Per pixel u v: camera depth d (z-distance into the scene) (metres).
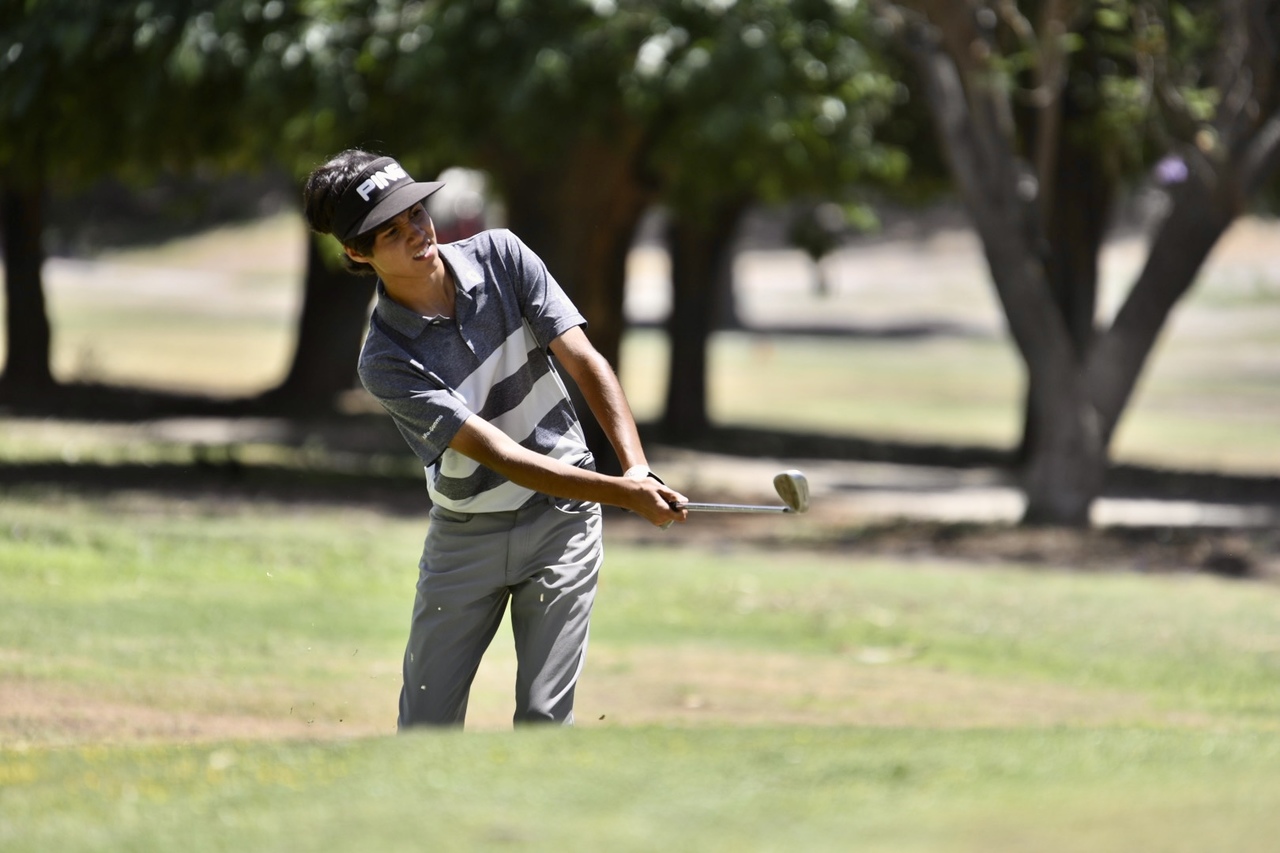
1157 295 49.19
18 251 85.38
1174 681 28.27
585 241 57.28
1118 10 51.12
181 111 52.84
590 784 11.67
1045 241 49.69
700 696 25.64
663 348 151.00
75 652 26.38
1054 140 48.94
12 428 72.31
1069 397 49.38
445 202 110.19
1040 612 35.44
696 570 40.94
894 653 30.59
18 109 49.06
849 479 70.94
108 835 10.91
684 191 58.50
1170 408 109.38
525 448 15.63
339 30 48.25
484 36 47.00
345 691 24.75
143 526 42.09
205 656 26.89
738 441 85.75
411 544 42.53
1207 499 64.75
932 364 140.38
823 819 10.68
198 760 13.48
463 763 12.47
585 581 15.83
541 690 15.55
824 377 129.38
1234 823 10.50
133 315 148.50
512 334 15.48
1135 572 42.28
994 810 10.91
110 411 82.12
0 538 37.69
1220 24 51.84
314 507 50.31
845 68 50.62
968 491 67.44
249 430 76.62
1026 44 50.47
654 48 47.19
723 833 10.32
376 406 88.12
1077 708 25.41
